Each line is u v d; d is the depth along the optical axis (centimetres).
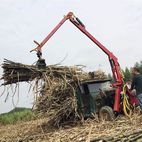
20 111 2500
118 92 1302
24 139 1280
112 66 1395
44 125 1492
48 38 1449
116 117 1284
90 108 1336
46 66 1369
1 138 1454
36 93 1356
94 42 1463
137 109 1292
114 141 895
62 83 1334
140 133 923
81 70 1392
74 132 1141
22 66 1341
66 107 1337
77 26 1505
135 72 1296
